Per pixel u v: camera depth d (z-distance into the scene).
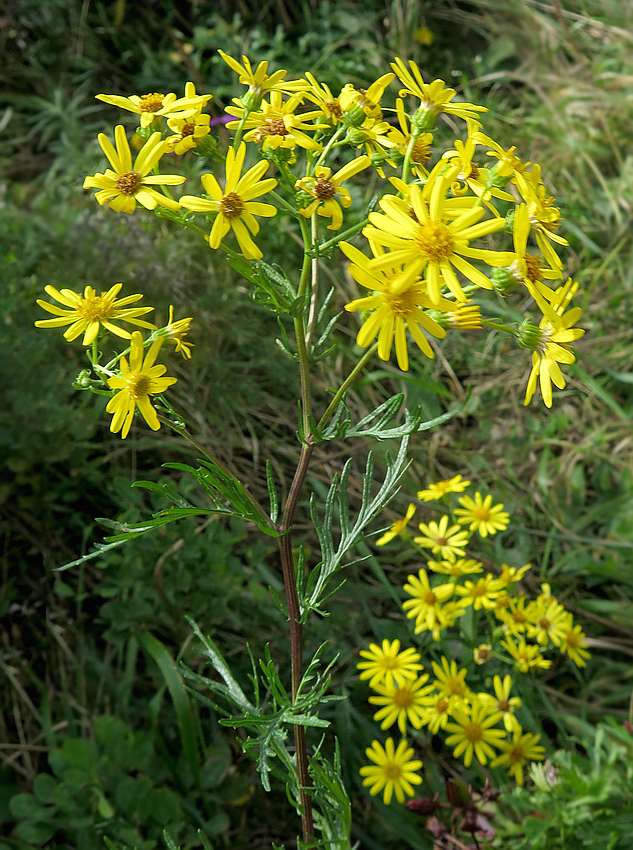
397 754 0.22
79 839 0.23
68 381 0.30
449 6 0.46
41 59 0.43
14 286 0.31
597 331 0.38
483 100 0.44
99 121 0.41
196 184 0.35
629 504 0.32
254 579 0.28
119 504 0.29
